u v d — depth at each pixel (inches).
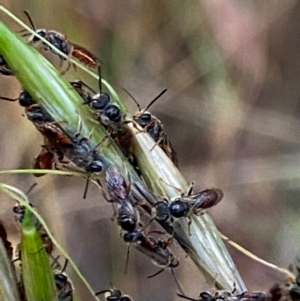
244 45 9.0
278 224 8.9
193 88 9.2
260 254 8.7
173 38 9.1
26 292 4.7
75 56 5.1
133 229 4.8
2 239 4.8
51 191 7.9
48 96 4.8
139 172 4.9
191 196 4.9
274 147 9.2
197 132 9.2
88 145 4.8
